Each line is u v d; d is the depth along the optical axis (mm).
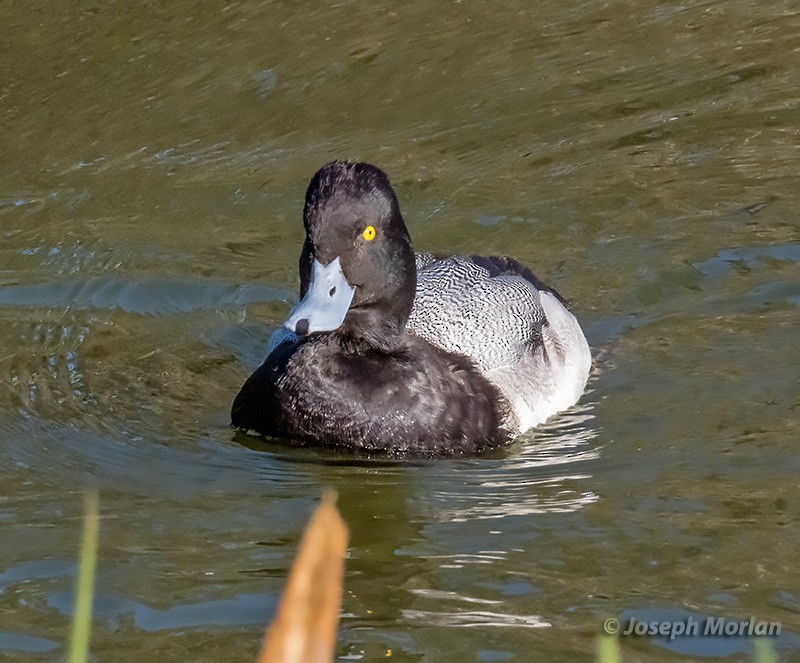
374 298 10344
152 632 7598
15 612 7875
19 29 18062
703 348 12164
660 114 16516
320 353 10594
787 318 12555
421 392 10469
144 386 11945
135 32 17938
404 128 16250
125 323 13109
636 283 13438
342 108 16625
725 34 18047
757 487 9500
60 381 12023
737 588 8016
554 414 11219
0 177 15586
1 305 13406
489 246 14258
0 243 14523
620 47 17797
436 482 9984
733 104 16672
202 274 13875
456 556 8648
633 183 15289
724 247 13938
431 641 7465
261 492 9836
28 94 16875
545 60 17516
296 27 18078
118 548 8805
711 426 10688
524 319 11570
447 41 17812
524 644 7391
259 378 10906
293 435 10625
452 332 11156
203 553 8727
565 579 8234
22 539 8961
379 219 10133
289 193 15141
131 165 15750
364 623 7684
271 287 13648
